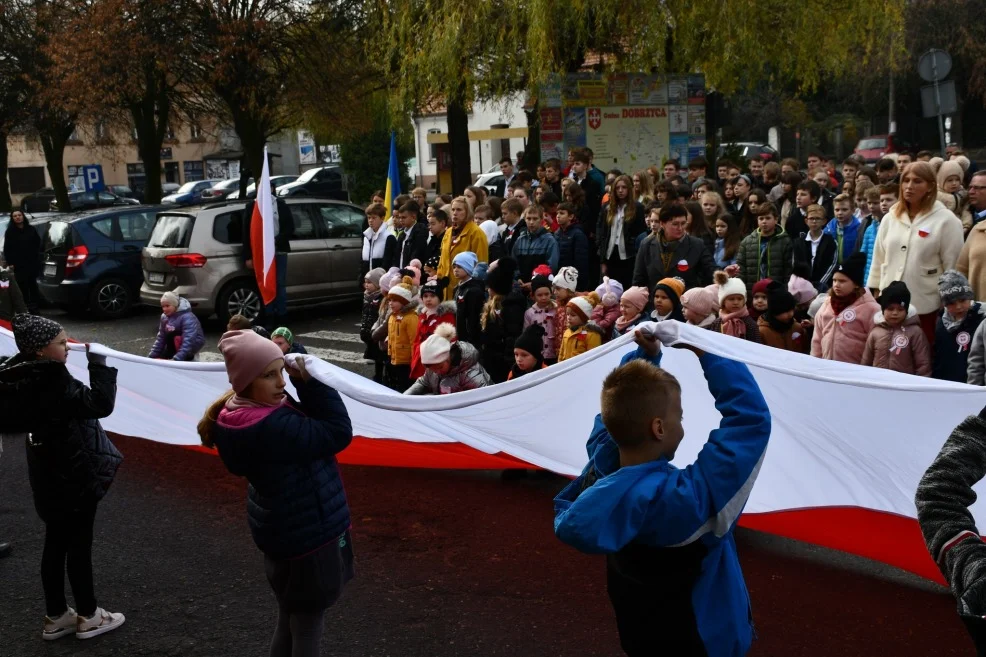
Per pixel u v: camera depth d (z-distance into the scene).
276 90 19.11
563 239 9.46
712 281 7.93
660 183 9.66
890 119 29.84
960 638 4.11
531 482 6.52
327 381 3.62
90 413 4.32
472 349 6.41
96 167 24.22
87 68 18.06
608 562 2.70
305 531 3.47
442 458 6.24
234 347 3.44
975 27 30.05
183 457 7.39
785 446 4.54
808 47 14.97
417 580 4.99
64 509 4.39
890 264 6.68
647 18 14.00
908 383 4.03
